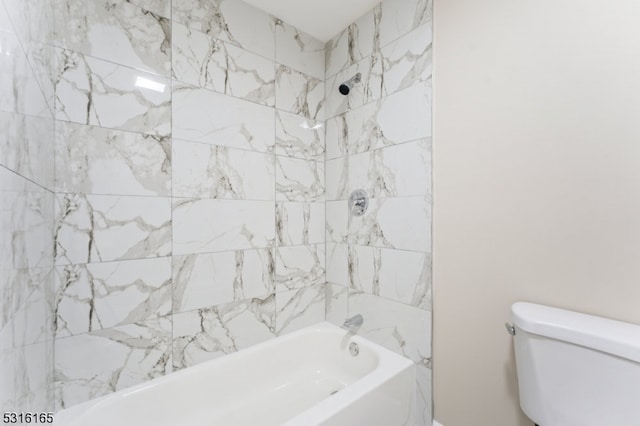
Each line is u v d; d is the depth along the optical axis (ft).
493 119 3.73
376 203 5.22
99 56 3.70
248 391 4.89
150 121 4.10
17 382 2.05
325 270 6.24
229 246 4.89
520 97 3.49
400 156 4.84
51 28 3.20
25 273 2.27
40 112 2.77
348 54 5.74
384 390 4.11
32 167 2.50
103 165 3.74
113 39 3.81
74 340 3.54
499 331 3.71
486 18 3.79
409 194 4.71
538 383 2.93
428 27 4.44
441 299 4.33
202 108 4.59
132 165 3.95
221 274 4.79
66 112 3.48
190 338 4.47
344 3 5.13
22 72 2.20
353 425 3.67
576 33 3.07
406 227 4.76
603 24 2.90
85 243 3.61
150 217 4.10
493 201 3.75
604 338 2.52
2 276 1.75
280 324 5.55
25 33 2.29
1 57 1.76
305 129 5.94
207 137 4.64
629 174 2.77
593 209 2.98
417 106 4.60
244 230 5.07
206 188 4.63
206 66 4.63
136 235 3.99
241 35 5.03
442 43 4.28
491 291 3.78
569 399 2.73
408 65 4.72
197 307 4.54
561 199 3.19
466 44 4.00
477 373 3.93
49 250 3.16
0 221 1.72
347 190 5.76
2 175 1.76
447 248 4.25
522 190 3.48
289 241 5.68
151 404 3.97
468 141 3.99
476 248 3.92
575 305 3.10
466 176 4.02
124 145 3.89
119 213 3.85
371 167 5.31
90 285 3.65
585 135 3.02
